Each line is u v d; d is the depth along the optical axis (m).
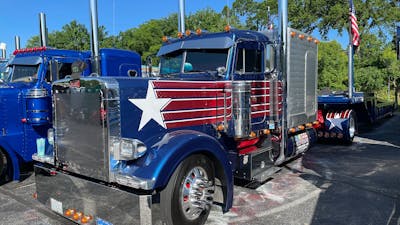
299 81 6.70
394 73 27.47
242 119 4.66
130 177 3.42
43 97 6.44
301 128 6.84
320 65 26.25
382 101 14.43
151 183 3.36
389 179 6.09
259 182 5.66
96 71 7.92
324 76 25.83
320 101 9.70
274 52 5.48
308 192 5.41
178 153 3.63
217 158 4.11
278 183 5.89
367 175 6.37
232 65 5.07
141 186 3.33
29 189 5.94
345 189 5.55
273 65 5.48
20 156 6.41
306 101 7.03
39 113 6.39
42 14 10.16
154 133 4.02
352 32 10.45
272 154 5.88
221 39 5.17
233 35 5.14
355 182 5.93
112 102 3.63
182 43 5.63
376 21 32.69
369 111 11.84
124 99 3.72
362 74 26.77
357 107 11.11
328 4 32.84
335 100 9.58
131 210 3.41
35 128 6.61
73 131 3.96
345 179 6.12
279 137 6.10
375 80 27.00
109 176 3.60
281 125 6.10
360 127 13.16
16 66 7.57
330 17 32.03
